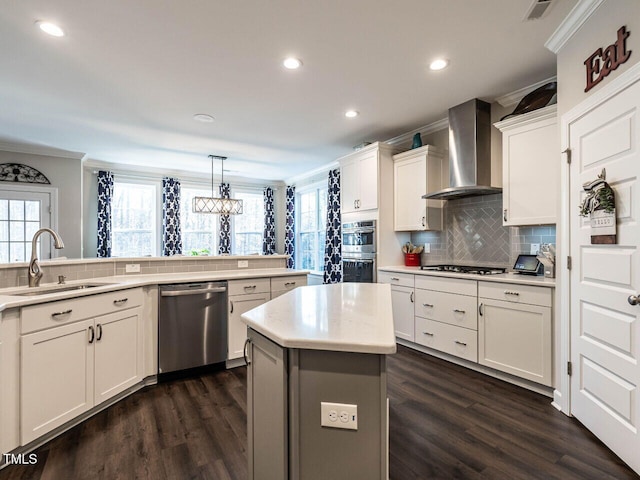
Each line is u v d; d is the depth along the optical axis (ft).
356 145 15.81
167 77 9.30
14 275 7.97
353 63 8.61
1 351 5.66
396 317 12.65
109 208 18.78
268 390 4.17
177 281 9.49
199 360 9.81
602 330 6.31
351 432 3.67
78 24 6.96
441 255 13.38
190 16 6.73
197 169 20.92
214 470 5.67
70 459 5.95
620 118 5.80
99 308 7.56
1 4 6.30
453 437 6.59
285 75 9.21
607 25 6.12
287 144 15.72
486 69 8.94
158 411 7.70
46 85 9.74
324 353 3.71
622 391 5.80
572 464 5.76
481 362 9.66
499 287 9.18
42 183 16.22
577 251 7.07
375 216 13.79
